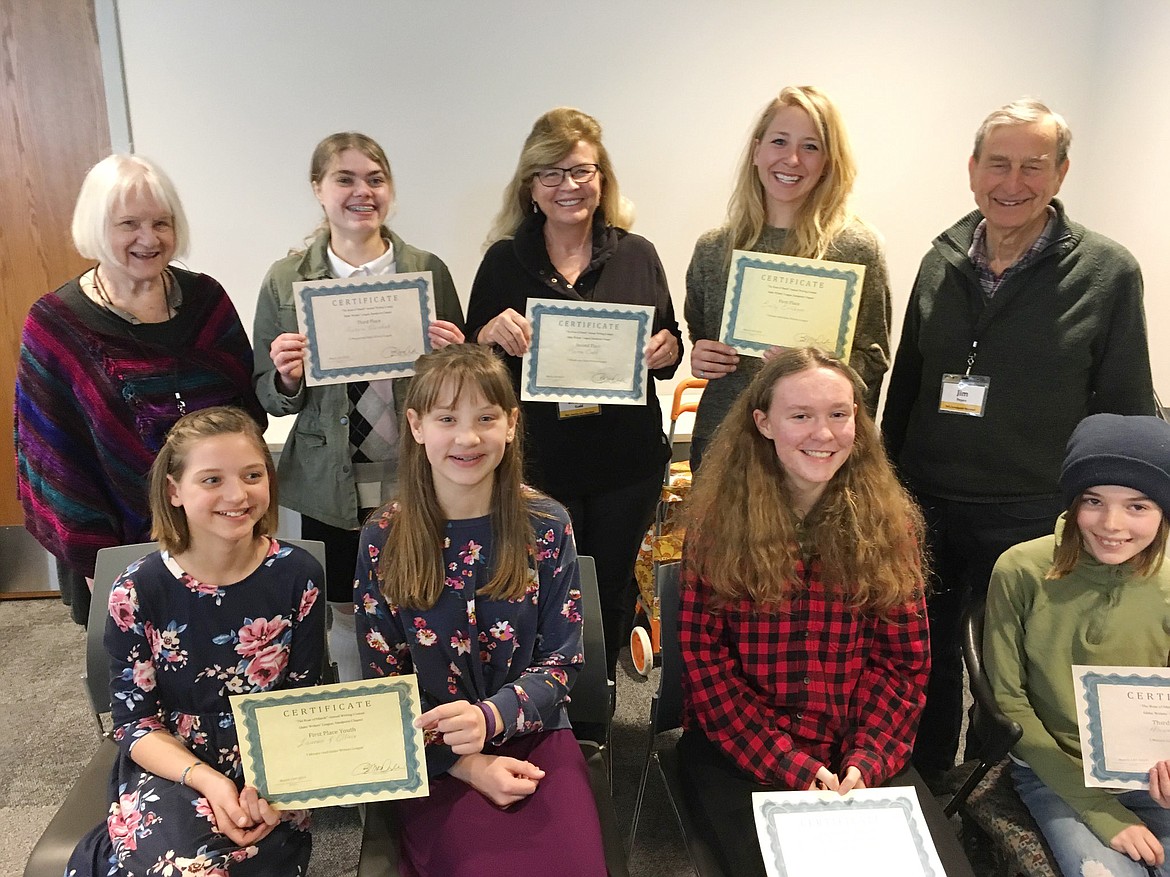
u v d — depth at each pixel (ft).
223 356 6.17
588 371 6.24
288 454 6.46
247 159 8.65
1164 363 8.48
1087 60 9.37
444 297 6.56
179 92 8.39
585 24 8.60
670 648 5.14
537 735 4.79
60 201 8.71
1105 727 4.30
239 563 4.64
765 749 4.66
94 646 5.13
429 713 4.22
